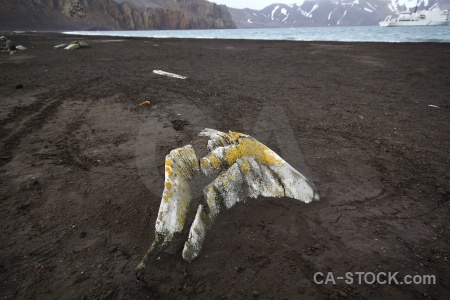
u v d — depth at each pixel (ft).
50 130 15.87
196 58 53.78
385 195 9.51
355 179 10.57
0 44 75.31
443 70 35.19
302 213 8.32
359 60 46.96
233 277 6.23
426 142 14.10
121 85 28.32
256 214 8.09
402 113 19.02
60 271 6.46
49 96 23.63
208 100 22.63
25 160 12.14
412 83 28.55
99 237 7.59
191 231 6.88
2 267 6.56
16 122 17.06
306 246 7.11
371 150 13.24
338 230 7.72
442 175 10.84
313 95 24.30
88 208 8.89
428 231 7.75
